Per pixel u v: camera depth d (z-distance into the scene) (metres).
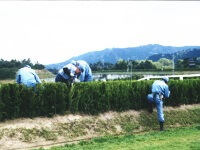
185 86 16.45
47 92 11.80
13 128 10.53
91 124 12.23
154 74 154.75
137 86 14.52
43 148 9.54
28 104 11.38
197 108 16.47
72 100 12.39
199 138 11.02
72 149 9.38
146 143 10.24
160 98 13.45
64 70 13.12
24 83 12.16
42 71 121.88
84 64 14.50
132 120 13.56
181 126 14.52
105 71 184.62
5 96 10.91
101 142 10.43
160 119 13.27
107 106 13.32
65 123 11.70
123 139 10.80
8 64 117.81
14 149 9.76
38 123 11.20
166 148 9.48
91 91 12.94
